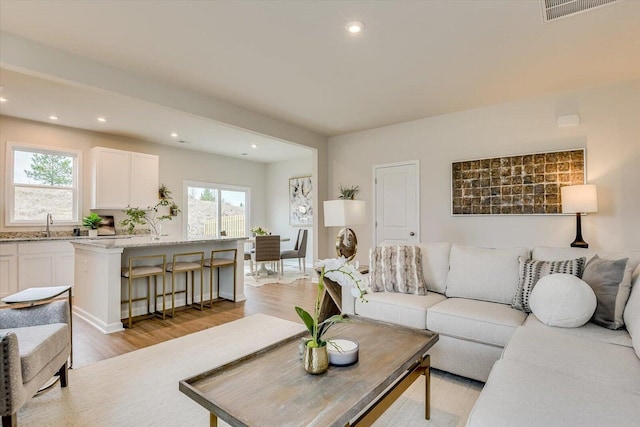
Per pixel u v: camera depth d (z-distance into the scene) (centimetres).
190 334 327
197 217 740
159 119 491
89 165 555
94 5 232
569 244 387
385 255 304
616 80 361
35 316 222
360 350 179
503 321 219
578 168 380
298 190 816
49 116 476
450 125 473
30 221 500
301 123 522
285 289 532
